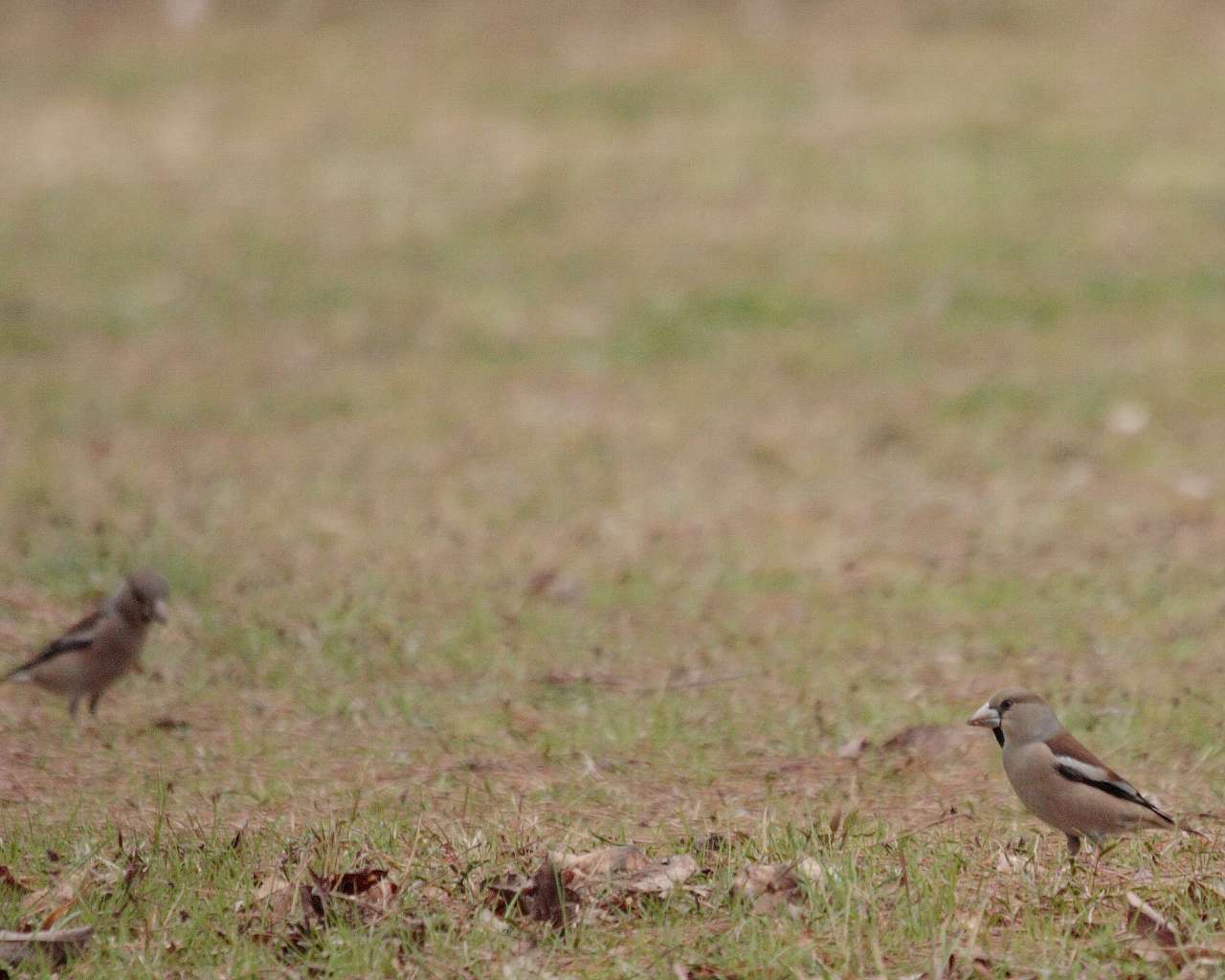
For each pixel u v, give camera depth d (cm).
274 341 2250
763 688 1122
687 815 870
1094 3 3581
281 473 1725
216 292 2434
